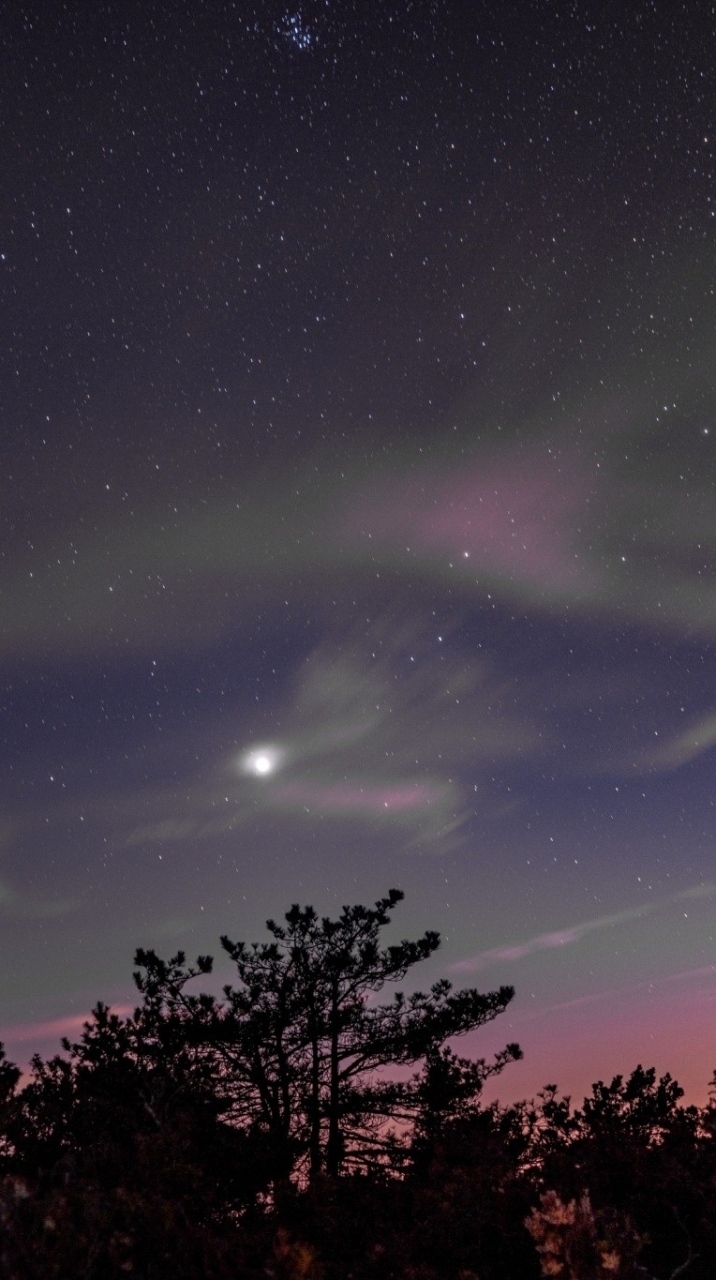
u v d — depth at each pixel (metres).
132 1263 5.06
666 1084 10.99
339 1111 12.96
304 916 14.52
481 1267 6.63
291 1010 13.29
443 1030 13.95
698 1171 7.57
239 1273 5.32
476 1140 8.77
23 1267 4.67
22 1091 9.70
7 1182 5.45
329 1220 7.20
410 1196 8.20
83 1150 7.64
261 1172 10.09
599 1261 5.78
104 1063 11.09
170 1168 6.87
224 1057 12.87
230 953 14.09
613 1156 8.02
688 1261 6.25
